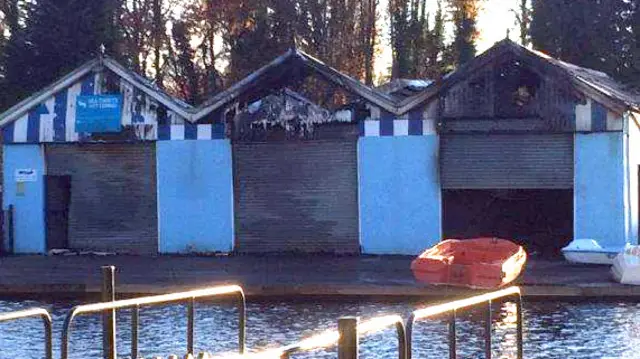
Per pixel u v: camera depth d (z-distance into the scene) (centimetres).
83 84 2931
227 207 2872
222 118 2867
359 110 2786
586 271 2331
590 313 1888
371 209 2786
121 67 2898
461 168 2720
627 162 2625
